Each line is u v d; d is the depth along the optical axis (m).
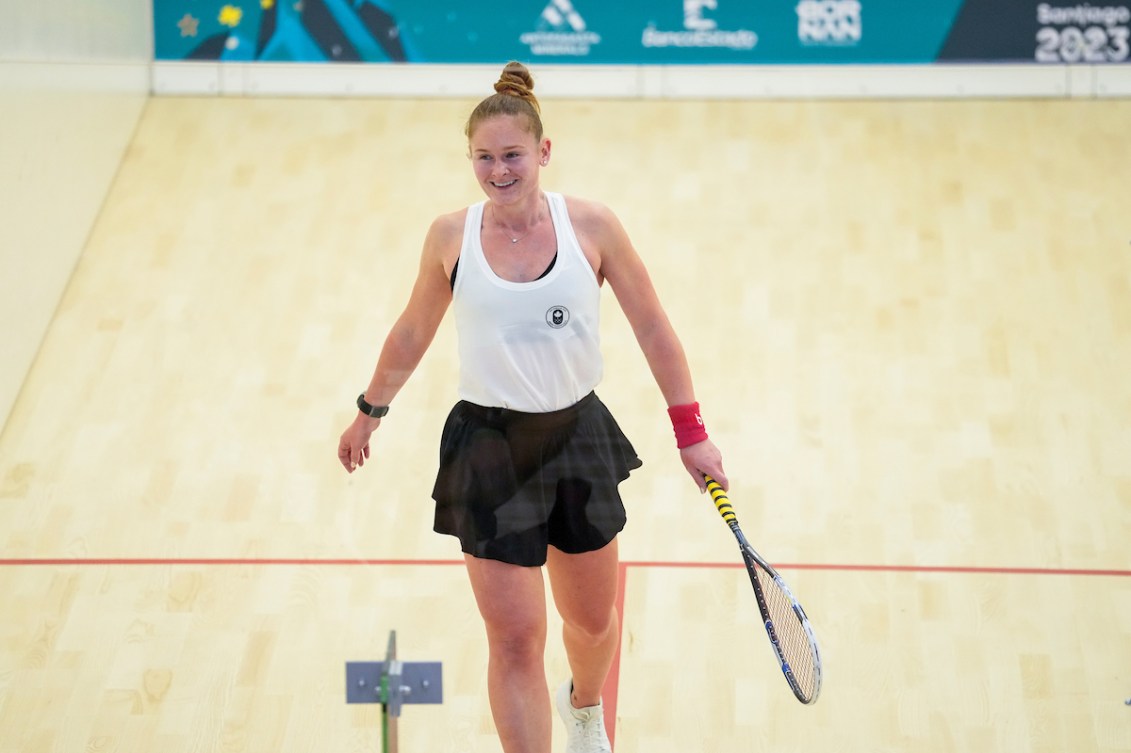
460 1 19.05
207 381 14.23
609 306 12.79
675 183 17.56
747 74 19.20
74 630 11.16
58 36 16.08
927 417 14.20
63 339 14.84
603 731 10.32
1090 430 13.98
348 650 10.40
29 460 13.18
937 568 12.41
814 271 16.11
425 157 18.05
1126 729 10.77
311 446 13.21
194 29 19.12
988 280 15.96
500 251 8.87
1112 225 16.69
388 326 15.06
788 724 10.81
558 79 19.22
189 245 16.36
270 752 10.09
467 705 9.66
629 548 11.83
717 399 14.34
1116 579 12.23
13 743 10.35
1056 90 18.94
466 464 9.35
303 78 19.23
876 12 18.97
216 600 11.29
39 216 15.23
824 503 13.13
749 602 11.77
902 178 17.67
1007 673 11.30
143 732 10.41
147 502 12.52
